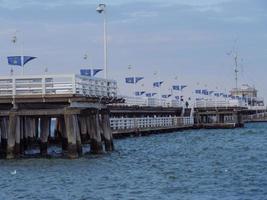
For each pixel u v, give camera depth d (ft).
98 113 175.01
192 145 241.14
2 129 176.76
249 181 128.26
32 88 157.48
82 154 171.94
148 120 321.93
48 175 136.05
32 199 109.40
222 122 456.45
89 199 108.47
